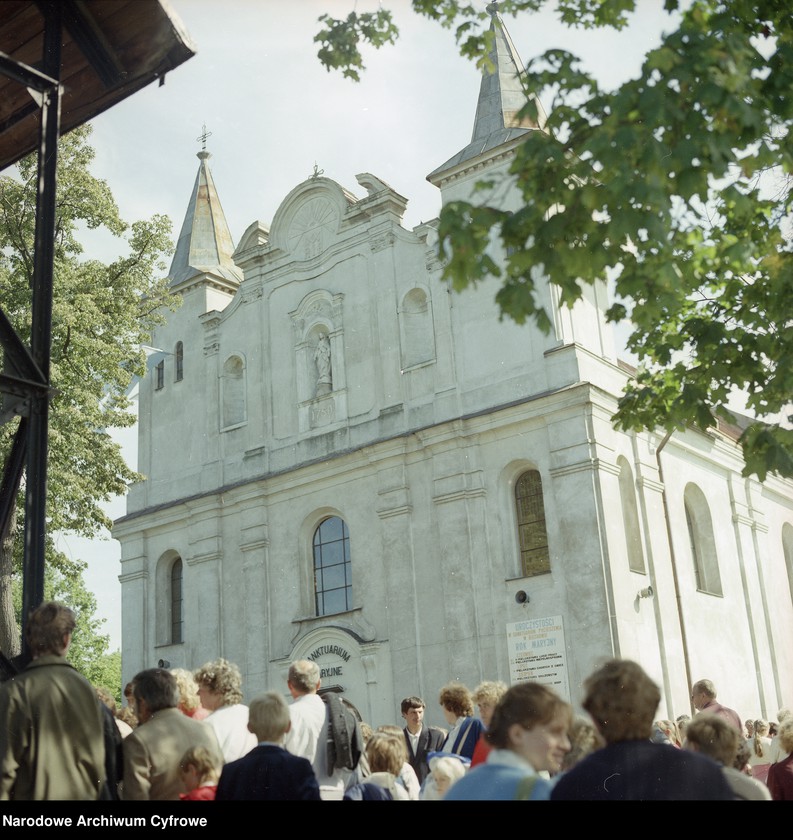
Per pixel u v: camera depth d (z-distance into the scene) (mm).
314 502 32406
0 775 5422
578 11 9383
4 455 25016
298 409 33781
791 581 37688
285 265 35438
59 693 5641
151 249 29109
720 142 6871
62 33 8203
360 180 33625
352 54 9688
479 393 29766
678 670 28094
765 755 15023
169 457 37250
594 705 4598
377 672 29359
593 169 7238
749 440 10602
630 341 12406
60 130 9086
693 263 8664
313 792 6148
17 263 26500
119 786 6449
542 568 27906
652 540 28609
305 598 32000
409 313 32062
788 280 9969
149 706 6660
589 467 27328
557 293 29172
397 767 7875
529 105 7422
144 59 8609
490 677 27578
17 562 26000
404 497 30172
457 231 7266
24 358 7391
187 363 37750
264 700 6461
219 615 33594
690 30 7105
